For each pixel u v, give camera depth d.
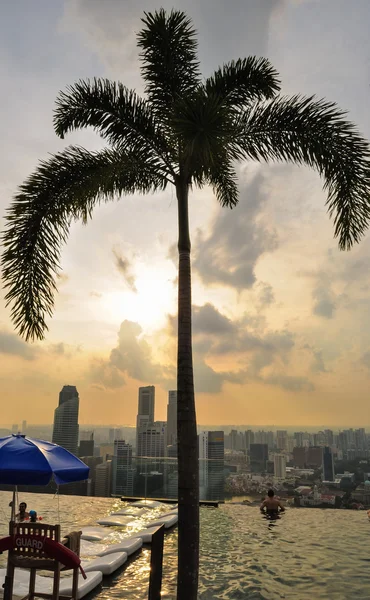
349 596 6.21
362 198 7.01
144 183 8.02
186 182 7.30
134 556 8.08
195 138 5.73
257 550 8.68
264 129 7.46
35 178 7.30
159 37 7.86
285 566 7.62
